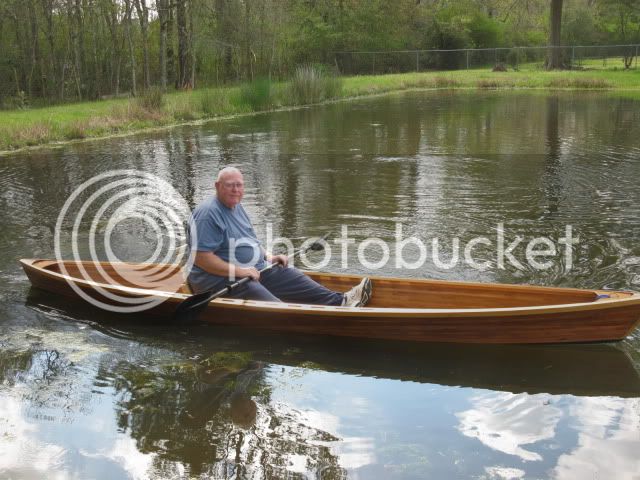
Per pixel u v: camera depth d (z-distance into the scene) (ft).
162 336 15.99
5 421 12.16
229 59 104.73
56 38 89.51
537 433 11.67
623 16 159.84
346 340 15.66
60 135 49.73
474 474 10.53
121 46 93.09
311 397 13.03
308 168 37.60
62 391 13.33
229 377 13.91
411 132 53.11
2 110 74.08
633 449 11.14
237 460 10.98
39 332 16.24
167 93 85.66
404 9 148.66
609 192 29.71
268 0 101.81
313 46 132.16
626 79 102.58
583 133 50.29
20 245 23.56
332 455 11.10
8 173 36.81
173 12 93.25
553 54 127.44
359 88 94.63
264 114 69.05
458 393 13.12
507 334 14.87
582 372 13.80
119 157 41.83
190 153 43.37
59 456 11.12
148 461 10.97
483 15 165.89
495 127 55.21
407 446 11.33
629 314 14.08
